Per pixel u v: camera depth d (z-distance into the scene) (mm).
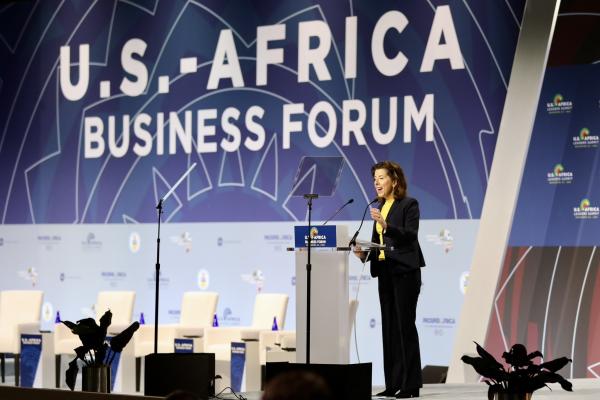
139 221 14562
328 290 7453
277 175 13586
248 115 13852
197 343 11711
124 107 14789
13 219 15562
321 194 7461
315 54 13383
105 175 14875
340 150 13133
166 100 14484
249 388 10758
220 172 14016
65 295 15078
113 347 7621
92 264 14891
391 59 12859
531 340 11508
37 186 15391
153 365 7309
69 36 15281
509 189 11867
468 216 12227
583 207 11430
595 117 11469
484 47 12281
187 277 14172
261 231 13656
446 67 12500
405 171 12664
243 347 10859
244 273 13750
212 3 14227
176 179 14328
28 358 12219
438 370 11938
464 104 12359
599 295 11188
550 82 11781
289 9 13617
